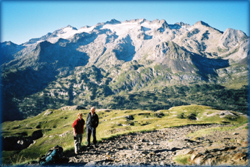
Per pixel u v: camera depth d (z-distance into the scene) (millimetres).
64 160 11352
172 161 9664
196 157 9086
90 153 13406
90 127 15664
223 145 10703
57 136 126375
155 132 27703
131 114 157875
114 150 14094
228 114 134375
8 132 153000
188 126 40719
